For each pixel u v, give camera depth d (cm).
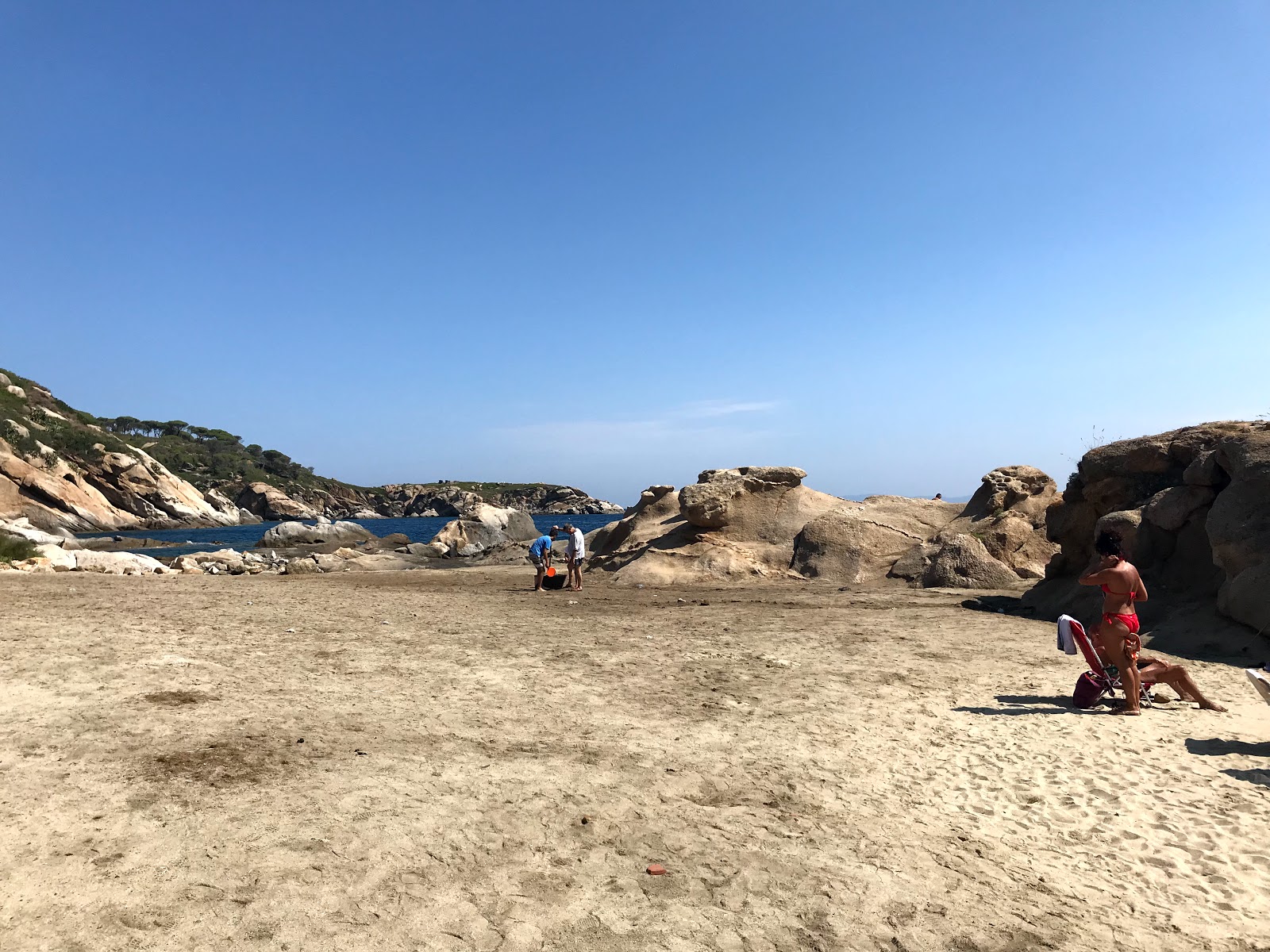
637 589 1988
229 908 343
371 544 5047
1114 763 584
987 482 2141
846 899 386
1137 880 420
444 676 849
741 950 338
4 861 372
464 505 16575
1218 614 1036
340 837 421
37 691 680
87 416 11006
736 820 480
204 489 13588
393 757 564
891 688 817
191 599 1498
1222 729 661
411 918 346
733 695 790
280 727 620
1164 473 1329
